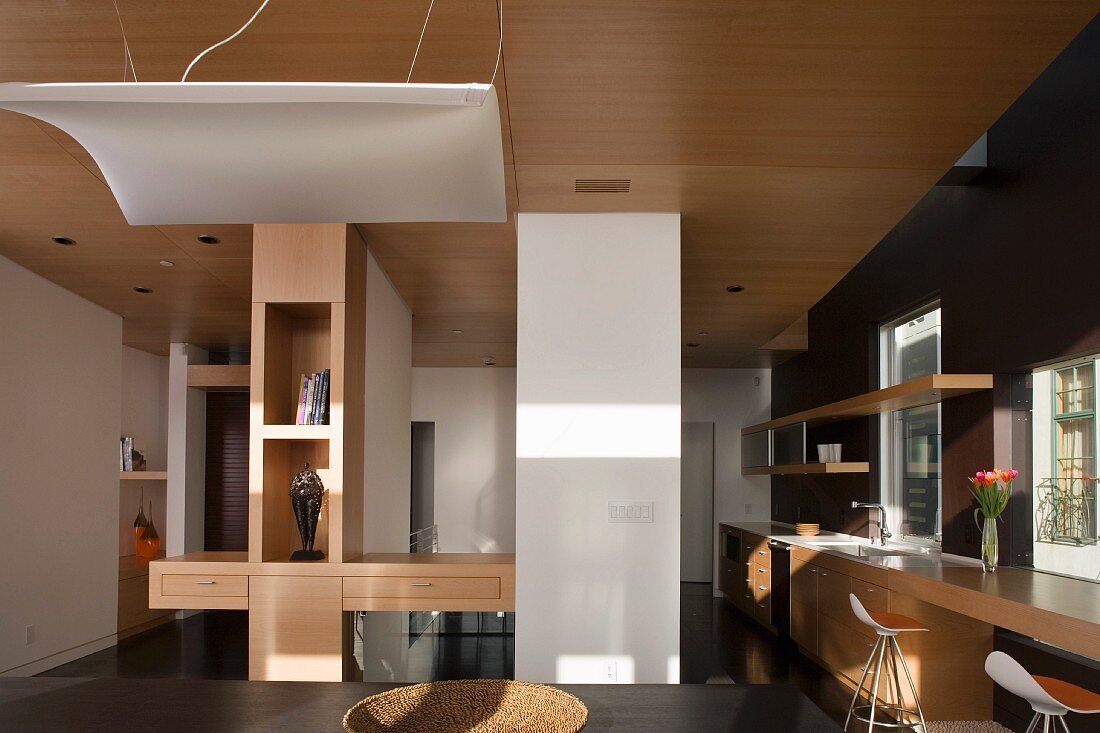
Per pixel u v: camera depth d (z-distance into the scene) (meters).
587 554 4.04
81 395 6.06
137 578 7.06
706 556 10.31
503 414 9.81
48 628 5.66
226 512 8.58
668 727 1.95
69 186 3.68
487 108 1.64
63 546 5.85
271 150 1.80
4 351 5.12
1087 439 4.12
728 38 2.49
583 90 2.83
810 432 8.52
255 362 4.21
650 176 3.60
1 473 5.12
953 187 5.32
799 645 6.51
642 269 4.11
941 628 4.64
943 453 5.42
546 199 3.93
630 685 2.32
